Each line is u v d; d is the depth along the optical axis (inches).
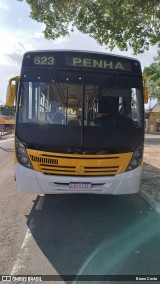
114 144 245.3
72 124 245.3
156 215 262.7
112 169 245.0
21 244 203.3
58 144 241.1
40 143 241.8
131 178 248.7
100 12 442.0
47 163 241.3
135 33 447.8
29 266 174.6
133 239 211.6
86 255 187.8
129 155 247.9
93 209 279.9
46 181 241.4
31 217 257.4
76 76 253.8
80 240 209.8
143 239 211.6
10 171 478.9
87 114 248.5
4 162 578.2
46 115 247.9
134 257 185.5
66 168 241.4
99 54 257.3
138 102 258.5
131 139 249.3
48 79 252.4
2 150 789.9
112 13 425.7
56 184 244.1
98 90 253.6
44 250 194.5
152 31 451.5
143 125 255.9
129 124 252.5
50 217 257.4
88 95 251.8
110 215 263.0
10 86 263.7
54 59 254.4
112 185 245.8
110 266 174.7
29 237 214.8
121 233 222.5
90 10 445.7
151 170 472.4
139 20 440.8
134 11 423.2
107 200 308.5
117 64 259.3
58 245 202.1
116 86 256.8
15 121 248.4
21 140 244.7
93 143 242.5
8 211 273.4
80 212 271.0
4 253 190.1
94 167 242.2
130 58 262.5
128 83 259.4
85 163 241.0
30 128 245.1
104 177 243.6
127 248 197.6
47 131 243.3
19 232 224.1
